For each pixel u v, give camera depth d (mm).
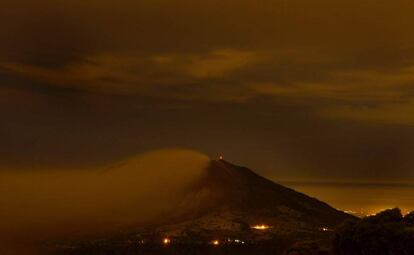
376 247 15344
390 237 15297
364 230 15734
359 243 15703
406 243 14977
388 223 15984
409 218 16234
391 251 15133
